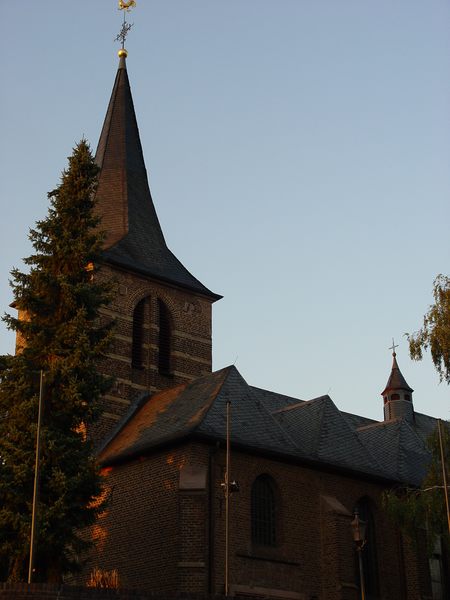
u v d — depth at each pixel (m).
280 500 39.06
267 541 38.12
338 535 39.19
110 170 54.38
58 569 32.03
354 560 40.62
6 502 31.92
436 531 36.66
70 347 34.53
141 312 48.84
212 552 35.47
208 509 36.22
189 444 37.22
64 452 32.19
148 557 36.88
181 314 50.28
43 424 33.00
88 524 32.78
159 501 37.47
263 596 36.41
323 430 43.16
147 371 47.28
